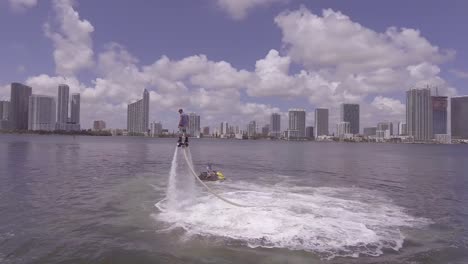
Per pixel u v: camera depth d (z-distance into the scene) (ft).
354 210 47.57
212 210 44.75
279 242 32.94
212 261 28.60
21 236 34.58
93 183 70.49
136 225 38.24
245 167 120.06
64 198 53.57
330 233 35.99
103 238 34.01
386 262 29.14
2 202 50.39
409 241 34.65
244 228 36.96
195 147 334.85
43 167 103.35
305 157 191.72
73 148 234.38
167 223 38.88
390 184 79.05
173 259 29.01
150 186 66.64
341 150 329.52
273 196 57.41
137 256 29.63
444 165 145.69
